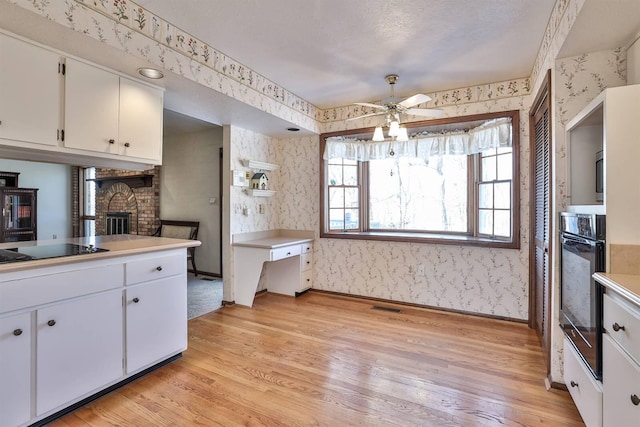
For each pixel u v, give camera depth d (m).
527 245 3.17
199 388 2.09
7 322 1.55
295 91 3.55
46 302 1.69
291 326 3.17
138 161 2.41
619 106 1.44
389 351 2.62
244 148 3.95
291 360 2.47
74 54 2.01
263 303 3.91
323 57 2.72
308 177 4.39
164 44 2.20
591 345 1.52
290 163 4.52
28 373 1.63
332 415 1.82
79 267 1.83
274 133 4.21
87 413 1.83
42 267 1.67
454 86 3.38
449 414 1.83
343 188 4.36
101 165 2.55
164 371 2.30
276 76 3.13
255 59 2.77
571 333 1.81
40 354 1.67
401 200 4.14
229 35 2.38
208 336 2.92
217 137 5.27
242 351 2.62
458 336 2.92
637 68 1.78
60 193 6.86
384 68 2.93
